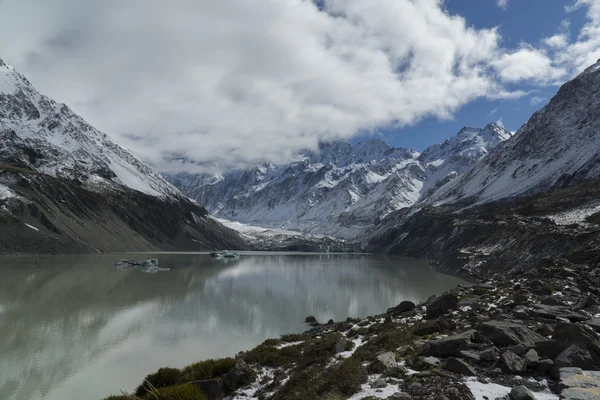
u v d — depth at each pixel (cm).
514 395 1136
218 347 3616
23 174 19788
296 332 4169
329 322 4303
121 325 4469
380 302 6219
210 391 1780
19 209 16262
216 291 7400
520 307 2488
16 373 2927
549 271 4256
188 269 12456
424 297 6688
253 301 6284
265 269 13312
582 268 4166
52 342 3744
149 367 3061
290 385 1644
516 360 1417
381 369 1562
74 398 2491
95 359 3262
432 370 1424
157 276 9825
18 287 6962
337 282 9112
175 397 1628
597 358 1392
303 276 10675
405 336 2145
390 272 12062
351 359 1670
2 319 4584
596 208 10062
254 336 4025
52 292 6606
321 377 1577
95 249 17838
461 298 3762
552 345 1483
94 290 7019
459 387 1219
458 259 11550
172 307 5628
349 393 1354
